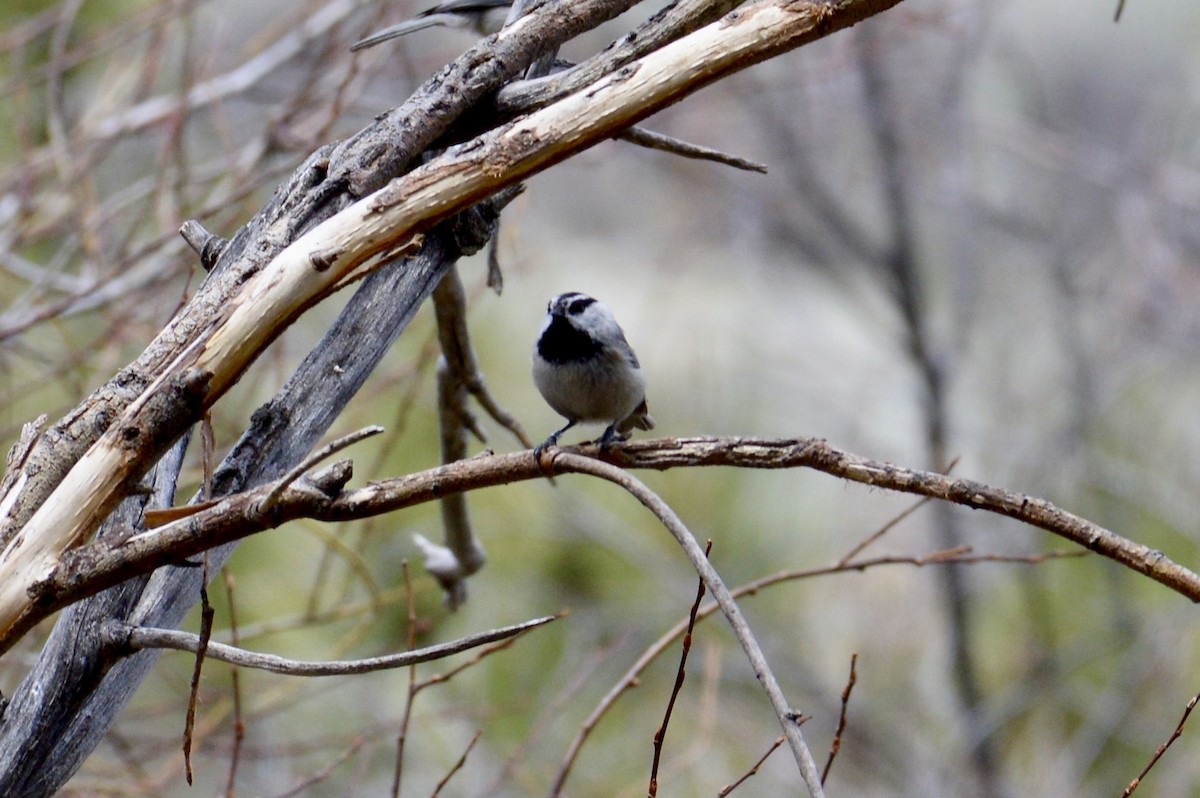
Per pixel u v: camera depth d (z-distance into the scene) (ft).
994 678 53.16
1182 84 59.52
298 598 38.09
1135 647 47.62
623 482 13.83
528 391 48.24
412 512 41.52
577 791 38.75
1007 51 59.52
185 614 16.53
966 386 59.77
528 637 45.06
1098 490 52.49
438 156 16.26
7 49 33.78
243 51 36.58
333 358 17.48
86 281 30.22
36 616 13.55
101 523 14.24
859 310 62.69
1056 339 55.62
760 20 15.26
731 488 52.65
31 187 31.89
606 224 71.05
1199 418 54.24
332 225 14.52
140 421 13.89
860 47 49.14
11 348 29.27
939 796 47.03
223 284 15.34
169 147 30.99
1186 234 54.29
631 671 20.17
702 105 49.80
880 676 52.03
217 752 28.37
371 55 36.11
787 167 58.59
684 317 61.72
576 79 17.03
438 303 22.03
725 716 45.60
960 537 52.31
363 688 38.75
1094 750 45.14
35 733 15.03
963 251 55.83
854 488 54.49
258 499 13.37
